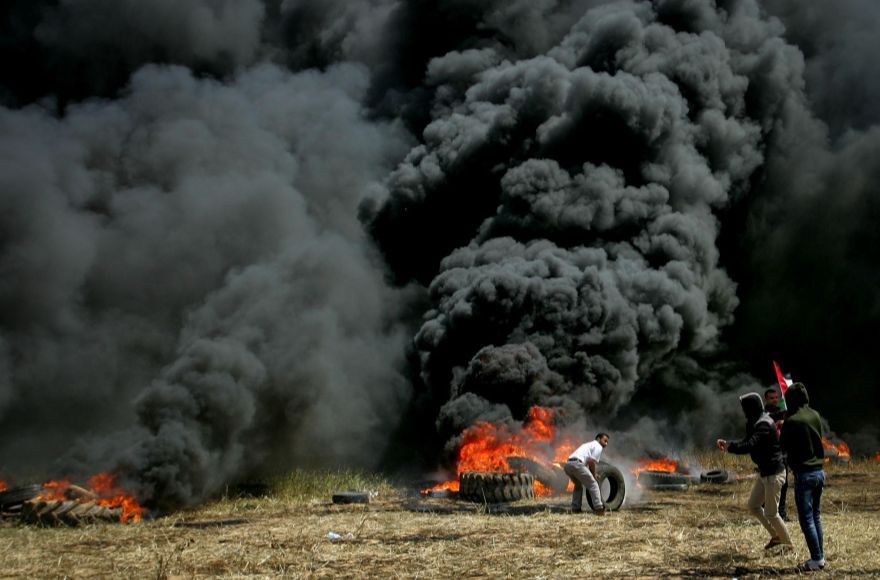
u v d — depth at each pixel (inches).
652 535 401.7
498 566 327.6
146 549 377.1
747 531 407.8
